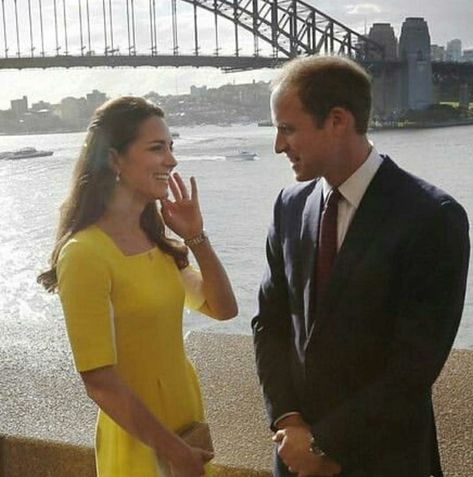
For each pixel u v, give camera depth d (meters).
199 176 27.05
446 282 1.62
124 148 1.83
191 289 2.04
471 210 14.86
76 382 3.14
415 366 1.62
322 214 1.78
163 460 1.82
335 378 1.73
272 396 1.85
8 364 3.37
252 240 19.11
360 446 1.68
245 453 2.57
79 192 1.83
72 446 2.62
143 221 1.93
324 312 1.72
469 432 2.64
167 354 1.87
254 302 12.91
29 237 23.81
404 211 1.66
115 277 1.79
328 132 1.69
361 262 1.67
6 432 2.71
